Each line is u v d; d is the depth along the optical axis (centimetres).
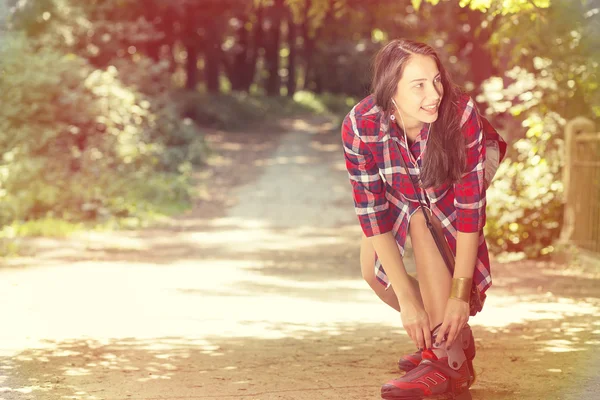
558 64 1148
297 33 6384
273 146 3366
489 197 1192
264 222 1678
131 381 462
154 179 1969
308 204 1950
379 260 383
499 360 507
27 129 1816
